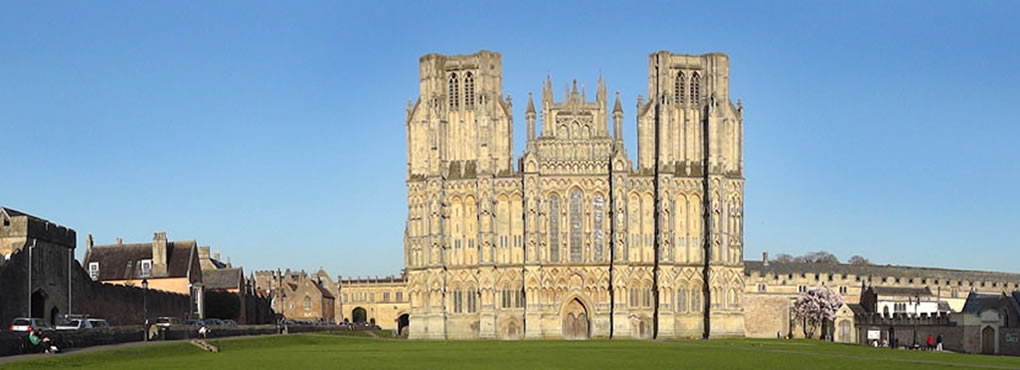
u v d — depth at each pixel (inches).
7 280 4537.4
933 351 5295.3
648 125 7662.4
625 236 7490.2
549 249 7539.4
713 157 7529.5
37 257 4803.2
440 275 7519.7
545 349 5064.0
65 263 5088.6
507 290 7539.4
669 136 7593.5
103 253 7160.4
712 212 7509.8
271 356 4003.4
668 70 7657.5
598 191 7578.7
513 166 7613.2
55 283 4968.0
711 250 7485.2
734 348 5295.3
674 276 7495.1
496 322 7495.1
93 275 7066.9
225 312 7765.8
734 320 7495.1
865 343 6894.7
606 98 7628.0
